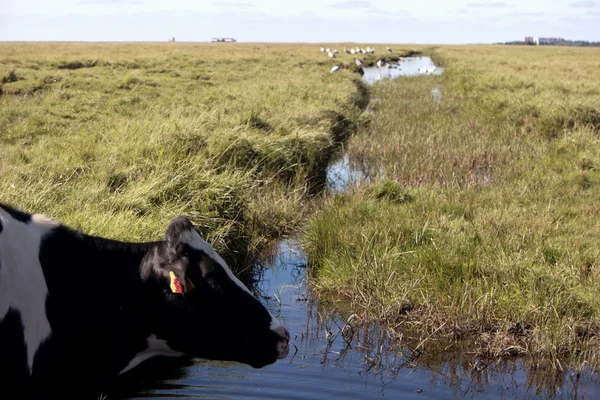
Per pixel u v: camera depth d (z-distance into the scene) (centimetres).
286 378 528
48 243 308
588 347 582
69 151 893
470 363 566
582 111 1526
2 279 282
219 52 4209
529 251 724
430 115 1897
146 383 506
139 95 1631
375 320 643
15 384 286
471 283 668
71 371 306
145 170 805
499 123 1670
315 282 732
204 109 1350
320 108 1566
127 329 314
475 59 4659
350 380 529
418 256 722
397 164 1214
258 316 327
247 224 834
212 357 330
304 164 1152
